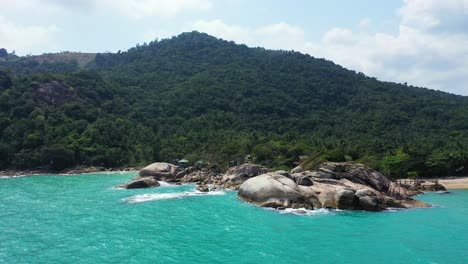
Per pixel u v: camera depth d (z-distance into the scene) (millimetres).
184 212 39531
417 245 28203
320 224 34438
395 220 36438
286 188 43156
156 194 52688
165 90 189750
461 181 80500
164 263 24031
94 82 164000
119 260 24641
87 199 48969
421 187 65438
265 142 97250
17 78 144500
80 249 27047
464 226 34219
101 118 134000
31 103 125938
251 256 25391
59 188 63000
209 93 175375
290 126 147375
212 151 99625
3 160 101500
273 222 35062
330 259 24953
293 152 83500
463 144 108062
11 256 25656
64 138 112625
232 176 61406
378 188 46219
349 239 29672
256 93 186125
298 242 28719
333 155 56625
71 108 134500
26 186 66812
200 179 68812
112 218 36969
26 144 105125
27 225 34406
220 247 27391
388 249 27172
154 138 123375
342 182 45906
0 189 62062
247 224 34281
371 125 150500
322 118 165375
